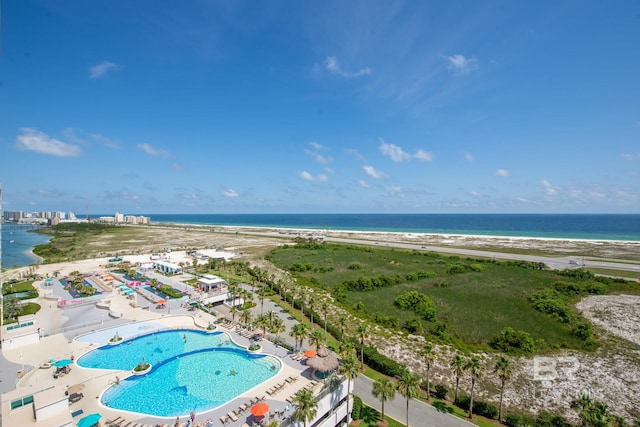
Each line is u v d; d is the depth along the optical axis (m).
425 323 75.81
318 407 39.25
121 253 172.50
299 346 62.78
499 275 118.00
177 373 51.44
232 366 53.66
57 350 58.06
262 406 38.12
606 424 33.88
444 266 133.88
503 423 45.12
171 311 79.62
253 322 66.38
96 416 38.72
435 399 50.38
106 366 53.31
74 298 88.94
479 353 63.09
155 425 38.16
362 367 58.69
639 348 63.66
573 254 167.38
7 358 54.53
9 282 105.31
